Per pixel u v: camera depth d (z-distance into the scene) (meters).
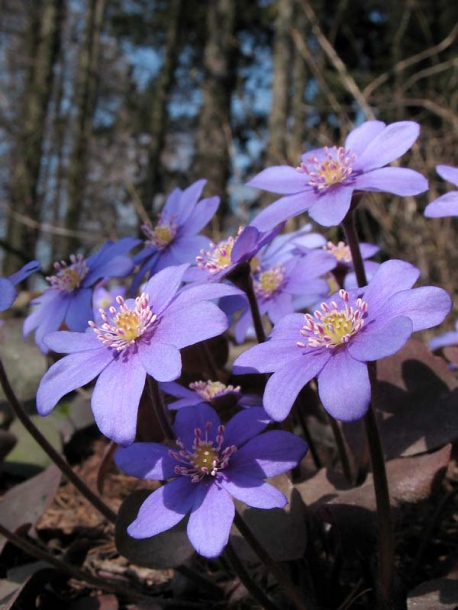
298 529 0.09
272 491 0.07
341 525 0.09
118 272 0.11
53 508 0.16
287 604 0.10
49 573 0.11
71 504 0.16
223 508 0.07
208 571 0.12
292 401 0.07
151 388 0.08
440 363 0.11
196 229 0.11
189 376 0.12
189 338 0.07
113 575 0.13
